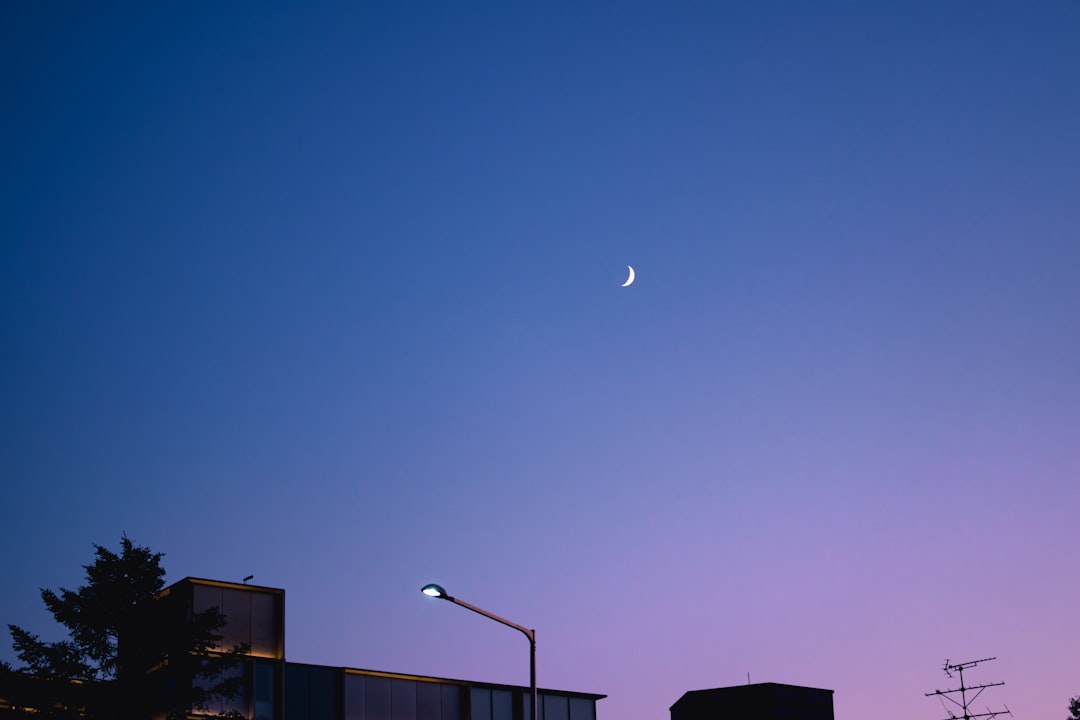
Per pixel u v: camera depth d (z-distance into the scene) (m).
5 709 48.53
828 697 80.19
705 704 78.88
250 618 55.62
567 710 67.00
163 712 50.62
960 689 72.88
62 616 50.28
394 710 59.81
